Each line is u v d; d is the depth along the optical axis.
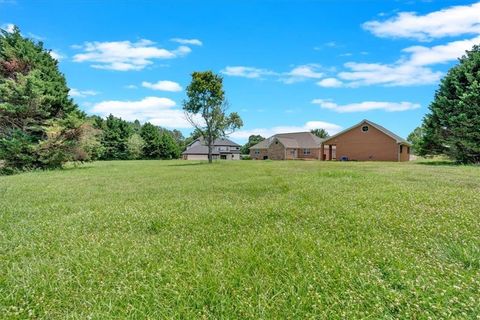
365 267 2.59
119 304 2.16
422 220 4.20
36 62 22.56
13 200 7.12
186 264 2.82
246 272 2.61
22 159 19.95
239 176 13.05
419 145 28.53
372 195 6.52
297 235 3.63
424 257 2.85
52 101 21.52
